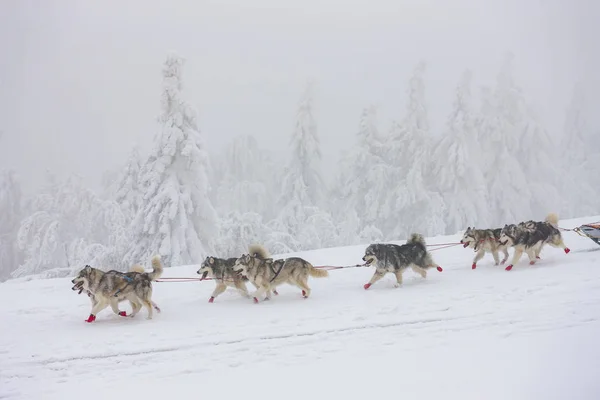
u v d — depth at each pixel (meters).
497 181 37.81
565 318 8.92
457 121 36.53
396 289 11.82
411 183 35.47
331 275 13.73
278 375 7.43
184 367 7.91
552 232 13.53
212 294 11.88
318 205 38.38
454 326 9.01
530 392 6.18
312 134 39.19
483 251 13.45
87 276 10.27
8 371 7.93
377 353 8.05
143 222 24.80
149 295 10.55
